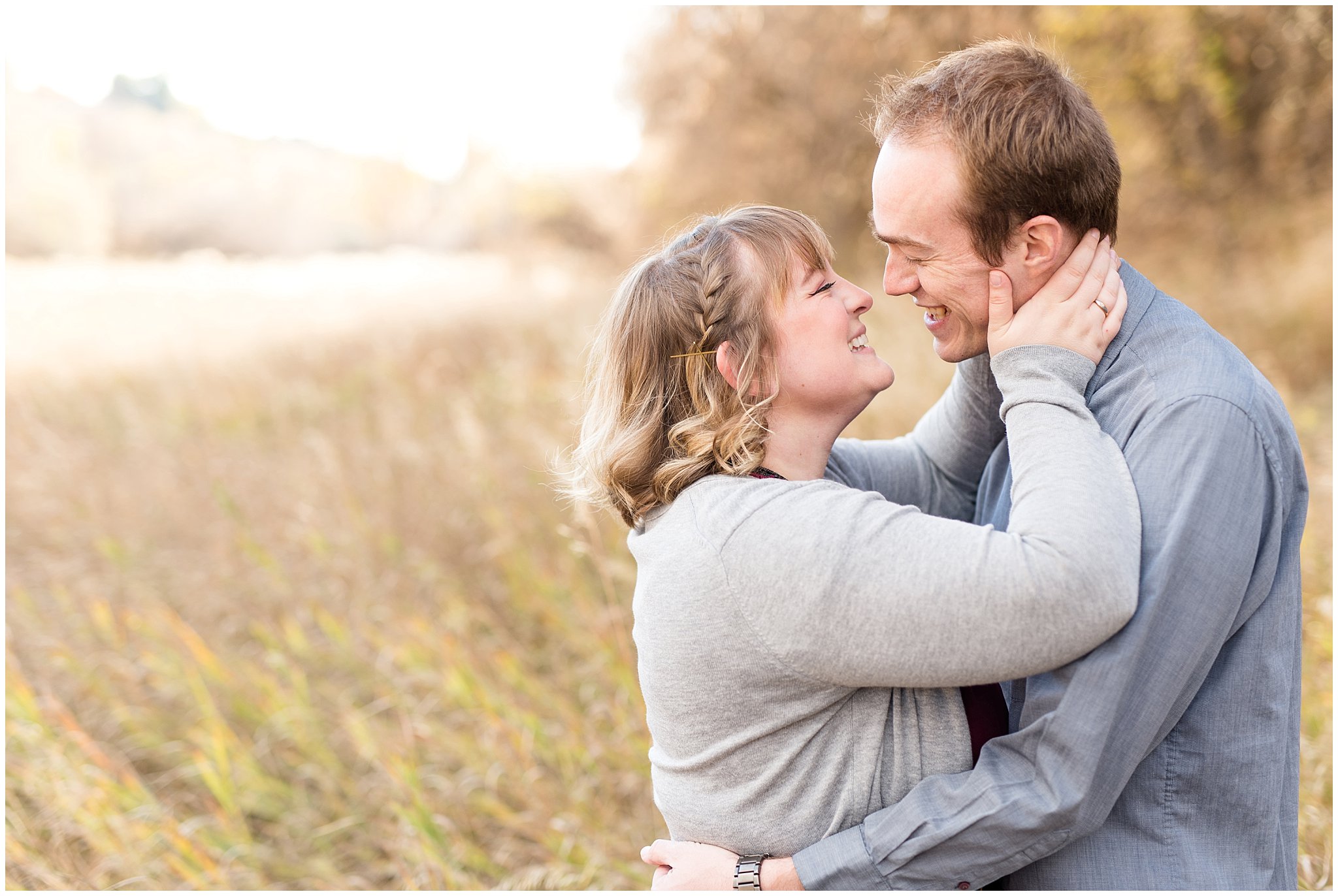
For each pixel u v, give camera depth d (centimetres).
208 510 496
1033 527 96
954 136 109
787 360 117
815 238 120
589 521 274
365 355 919
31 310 1410
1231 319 593
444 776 283
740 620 105
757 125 1072
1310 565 298
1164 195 768
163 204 2942
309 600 384
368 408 685
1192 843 107
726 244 119
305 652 346
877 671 100
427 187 2698
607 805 261
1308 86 686
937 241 113
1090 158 108
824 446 122
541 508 407
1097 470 99
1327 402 461
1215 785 107
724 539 106
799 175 1037
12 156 2505
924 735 110
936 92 112
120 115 2970
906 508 105
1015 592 93
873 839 107
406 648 327
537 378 654
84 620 395
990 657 96
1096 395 112
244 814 296
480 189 2062
